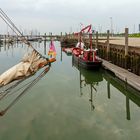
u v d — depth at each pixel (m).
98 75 28.02
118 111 15.30
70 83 23.22
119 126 12.77
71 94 19.14
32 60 7.45
